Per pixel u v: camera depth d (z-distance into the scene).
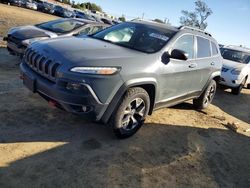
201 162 4.73
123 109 4.47
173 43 5.31
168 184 3.95
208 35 6.90
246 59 11.52
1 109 5.03
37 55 4.40
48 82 4.16
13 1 43.00
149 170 4.15
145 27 5.61
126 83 4.29
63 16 46.53
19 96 5.76
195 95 6.69
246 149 5.73
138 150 4.61
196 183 4.13
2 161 3.66
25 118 4.87
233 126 6.65
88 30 9.38
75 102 3.98
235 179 4.50
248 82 11.77
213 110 7.89
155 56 4.86
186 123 6.29
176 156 4.73
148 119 5.96
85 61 4.05
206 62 6.54
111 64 4.17
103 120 4.33
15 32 8.49
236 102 9.73
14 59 9.11
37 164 3.74
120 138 4.78
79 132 4.77
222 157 5.09
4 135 4.25
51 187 3.38
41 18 31.56
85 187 3.50
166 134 5.46
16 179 3.39
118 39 5.37
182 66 5.48
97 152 4.29
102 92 4.08
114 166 4.04
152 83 4.73
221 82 10.61
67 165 3.84
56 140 4.39
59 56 4.15
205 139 5.69
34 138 4.33
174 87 5.48
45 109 5.34
